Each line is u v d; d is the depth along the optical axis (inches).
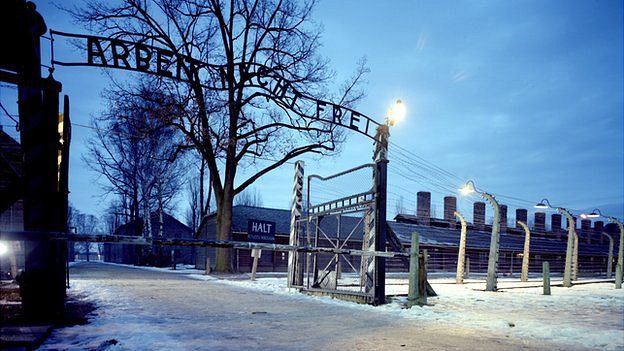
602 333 253.9
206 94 876.0
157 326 240.1
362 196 421.4
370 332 240.4
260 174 1003.3
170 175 1763.0
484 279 1056.8
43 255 233.3
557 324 293.9
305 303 386.9
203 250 1403.8
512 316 335.0
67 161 265.6
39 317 230.8
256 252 756.6
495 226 616.7
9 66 237.6
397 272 1300.4
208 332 226.5
